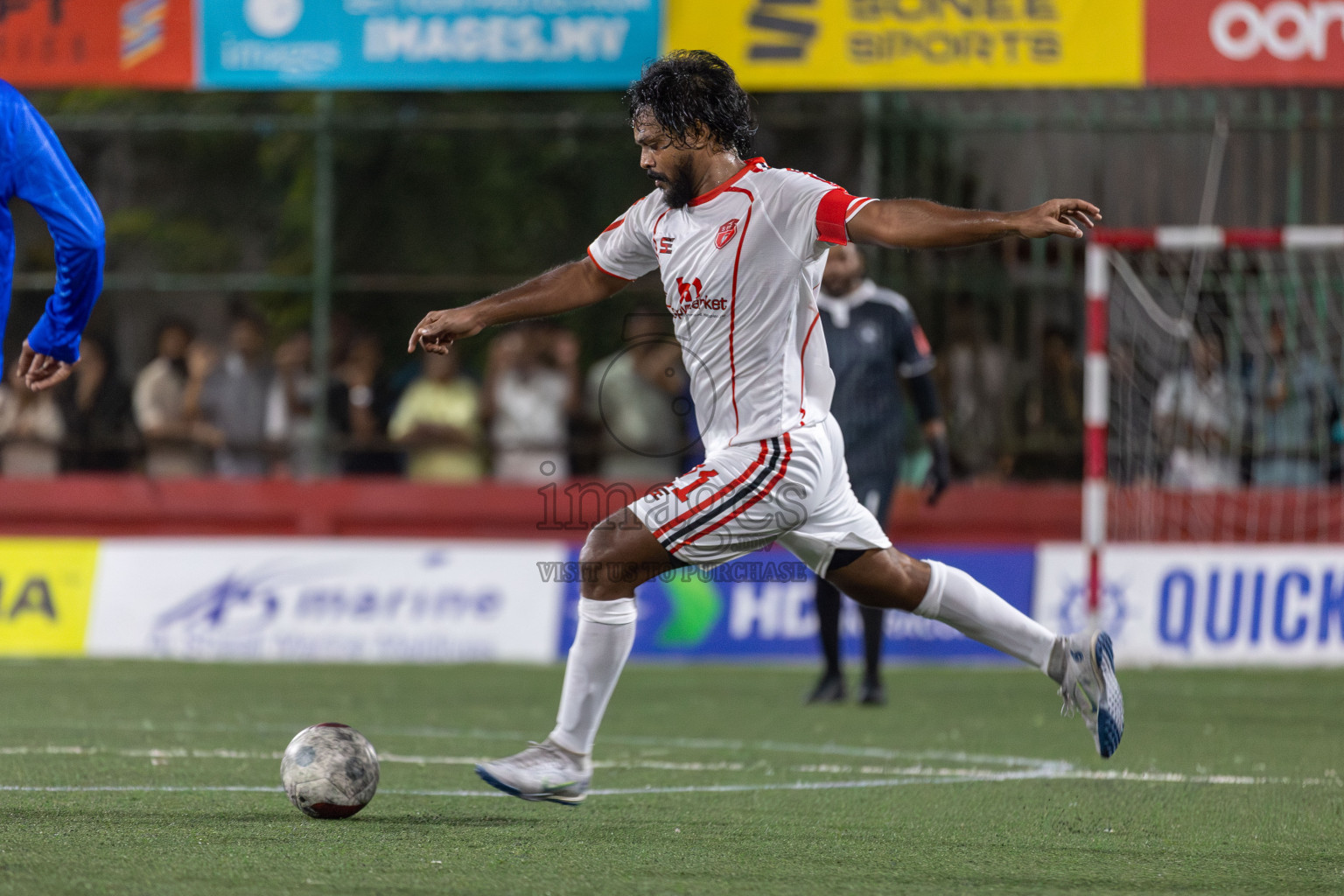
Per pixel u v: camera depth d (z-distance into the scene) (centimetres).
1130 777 2195
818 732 2772
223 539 4362
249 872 1430
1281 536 4216
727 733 2741
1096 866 1536
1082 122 4209
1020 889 1422
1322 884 1461
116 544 4316
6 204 1550
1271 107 4350
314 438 4512
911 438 4409
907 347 3081
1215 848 1645
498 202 6781
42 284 4706
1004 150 4378
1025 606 4122
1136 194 4347
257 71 4009
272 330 6694
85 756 2294
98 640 4262
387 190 6856
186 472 4659
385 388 4800
